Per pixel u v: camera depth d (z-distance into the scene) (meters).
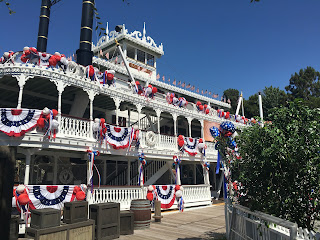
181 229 9.77
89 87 12.38
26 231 6.68
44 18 16.92
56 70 11.27
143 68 23.67
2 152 3.09
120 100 13.86
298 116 5.21
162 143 15.41
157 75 24.06
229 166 7.28
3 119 9.66
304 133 5.04
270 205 5.42
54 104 15.57
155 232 9.27
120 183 17.36
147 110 18.52
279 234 4.35
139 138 13.65
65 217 7.50
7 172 3.09
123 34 22.34
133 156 13.52
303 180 5.16
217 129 7.89
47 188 9.57
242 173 6.18
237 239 6.80
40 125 9.98
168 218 12.27
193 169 22.47
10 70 10.62
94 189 11.22
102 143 11.94
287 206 5.24
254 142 5.93
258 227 5.05
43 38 16.66
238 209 6.74
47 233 6.51
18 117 9.81
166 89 24.20
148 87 15.66
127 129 13.09
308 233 4.28
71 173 15.84
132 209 9.93
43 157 15.91
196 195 16.36
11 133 9.54
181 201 14.56
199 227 10.14
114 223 8.38
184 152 16.50
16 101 14.84
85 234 7.44
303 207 5.23
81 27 16.41
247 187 6.26
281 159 5.26
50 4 17.31
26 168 10.01
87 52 15.95
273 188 5.53
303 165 5.00
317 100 38.28
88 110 17.08
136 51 23.75
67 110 16.94
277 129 5.12
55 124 10.34
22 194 8.88
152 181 15.59
